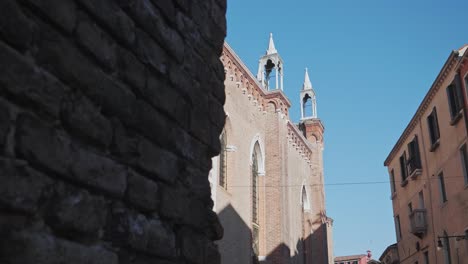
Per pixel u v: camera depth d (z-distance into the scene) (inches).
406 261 1488.7
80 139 150.3
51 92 139.5
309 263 1337.4
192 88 224.5
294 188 1299.2
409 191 1432.1
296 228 1268.5
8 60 126.7
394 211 1627.7
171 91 205.2
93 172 151.0
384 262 1891.0
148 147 182.9
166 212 187.2
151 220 178.4
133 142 174.9
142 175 178.9
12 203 121.9
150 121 186.2
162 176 188.9
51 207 134.1
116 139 165.6
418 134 1326.3
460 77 1020.5
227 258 906.7
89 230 146.8
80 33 154.3
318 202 1460.4
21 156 126.9
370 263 2468.0
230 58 1019.9
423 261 1304.1
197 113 225.9
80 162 146.2
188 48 226.2
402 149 1498.5
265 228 1080.8
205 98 237.0
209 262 215.3
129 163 172.1
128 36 179.3
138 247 167.3
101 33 165.3
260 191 1103.6
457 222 1059.9
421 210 1283.2
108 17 168.9
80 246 140.6
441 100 1144.2
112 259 152.9
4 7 127.7
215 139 240.5
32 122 131.0
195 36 235.0
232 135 993.5
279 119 1159.0
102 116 160.1
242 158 1023.0
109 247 155.1
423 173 1294.3
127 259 163.3
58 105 141.8
